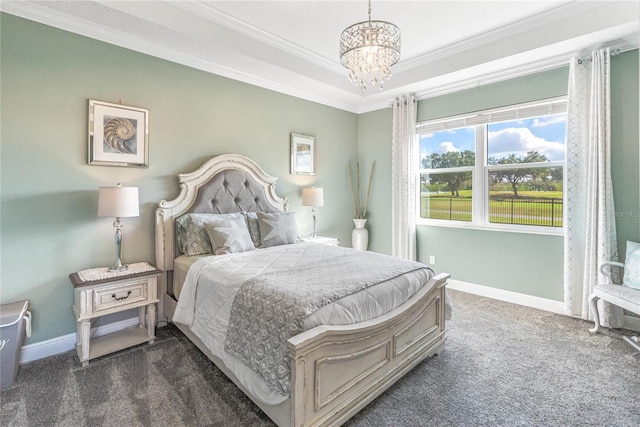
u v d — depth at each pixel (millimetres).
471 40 3209
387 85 4105
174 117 3055
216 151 3381
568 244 3057
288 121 4078
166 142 3006
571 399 1854
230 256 2648
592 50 2898
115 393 1912
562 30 2746
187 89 3139
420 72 3766
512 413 1737
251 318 1751
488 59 3201
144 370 2166
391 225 4703
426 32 3055
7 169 2227
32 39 2291
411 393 1919
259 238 3271
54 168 2408
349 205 4980
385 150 4715
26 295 2311
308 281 1930
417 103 4312
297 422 1418
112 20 2453
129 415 1723
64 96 2434
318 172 4488
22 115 2268
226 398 1870
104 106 2615
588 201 2908
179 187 3109
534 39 2900
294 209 4211
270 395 1542
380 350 1878
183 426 1645
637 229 2762
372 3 2561
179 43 2828
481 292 3818
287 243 3346
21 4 2211
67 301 2480
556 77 3166
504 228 3633
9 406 1793
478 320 3041
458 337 2674
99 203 2363
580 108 2977
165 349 2465
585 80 2959
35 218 2342
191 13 2686
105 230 2664
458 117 3914
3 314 2012
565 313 3121
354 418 1701
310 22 2857
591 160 2881
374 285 1965
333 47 3375
